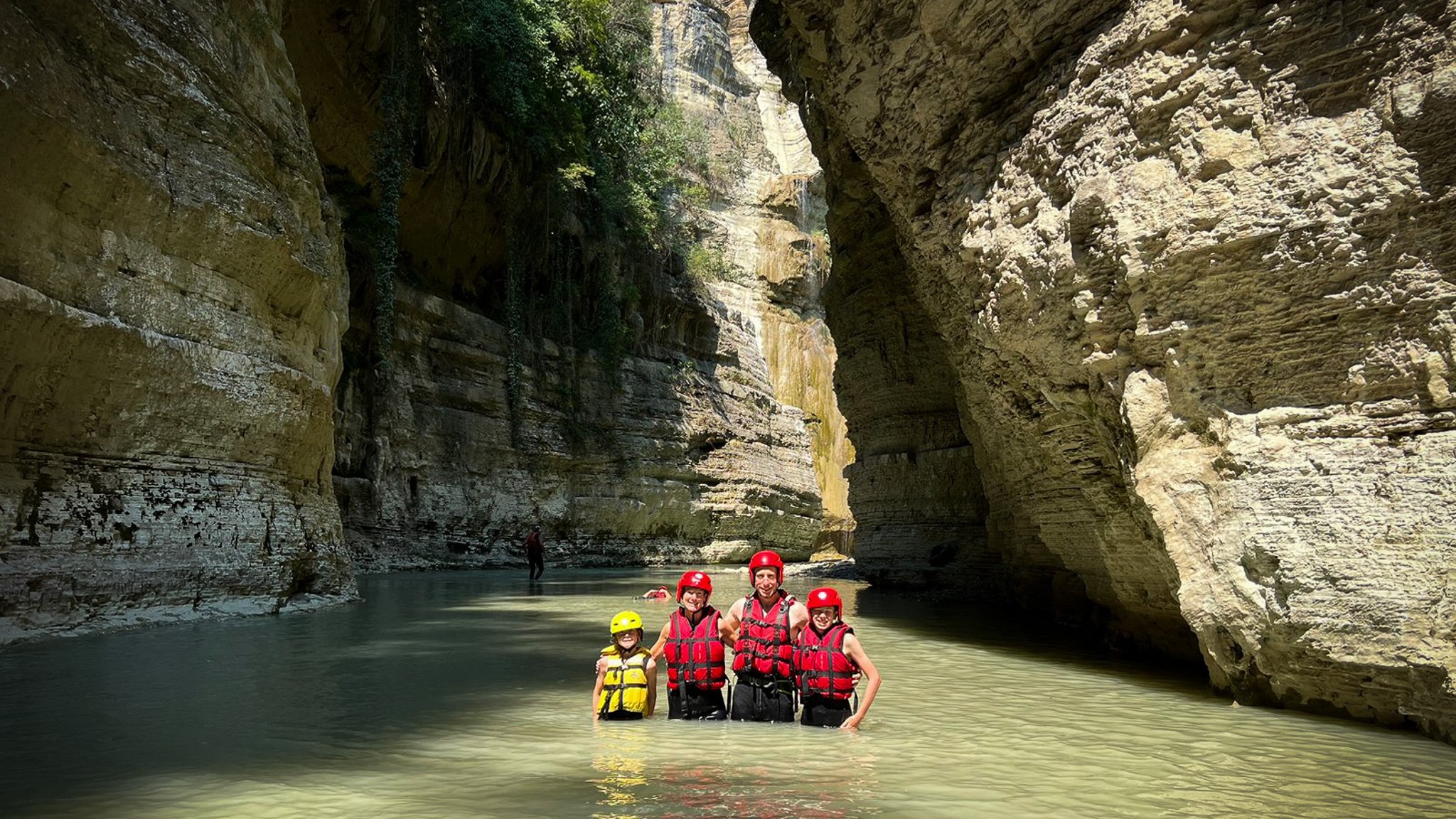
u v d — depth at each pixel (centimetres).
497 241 3488
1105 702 719
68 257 987
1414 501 602
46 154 939
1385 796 455
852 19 1089
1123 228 727
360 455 2694
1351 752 549
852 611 1559
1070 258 784
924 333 1944
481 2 3136
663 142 4619
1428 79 590
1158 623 945
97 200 1023
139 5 1130
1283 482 658
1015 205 869
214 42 1287
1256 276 670
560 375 3681
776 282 5719
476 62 3134
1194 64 696
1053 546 1137
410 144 2762
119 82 1071
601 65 3828
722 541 4341
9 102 883
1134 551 881
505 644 1047
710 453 4397
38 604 952
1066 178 800
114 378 1042
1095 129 769
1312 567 633
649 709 654
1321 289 645
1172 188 704
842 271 2192
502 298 3578
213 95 1258
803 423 5206
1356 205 623
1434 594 585
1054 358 852
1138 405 745
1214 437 704
